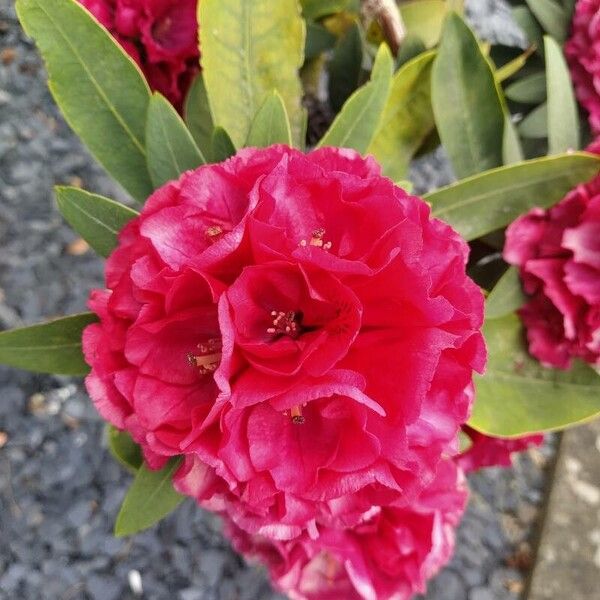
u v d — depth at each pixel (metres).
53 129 0.89
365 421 0.23
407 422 0.23
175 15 0.40
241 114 0.33
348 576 0.38
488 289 0.41
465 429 0.39
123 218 0.31
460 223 0.36
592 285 0.34
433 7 0.42
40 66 0.93
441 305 0.22
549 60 0.39
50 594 0.67
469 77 0.37
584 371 0.37
